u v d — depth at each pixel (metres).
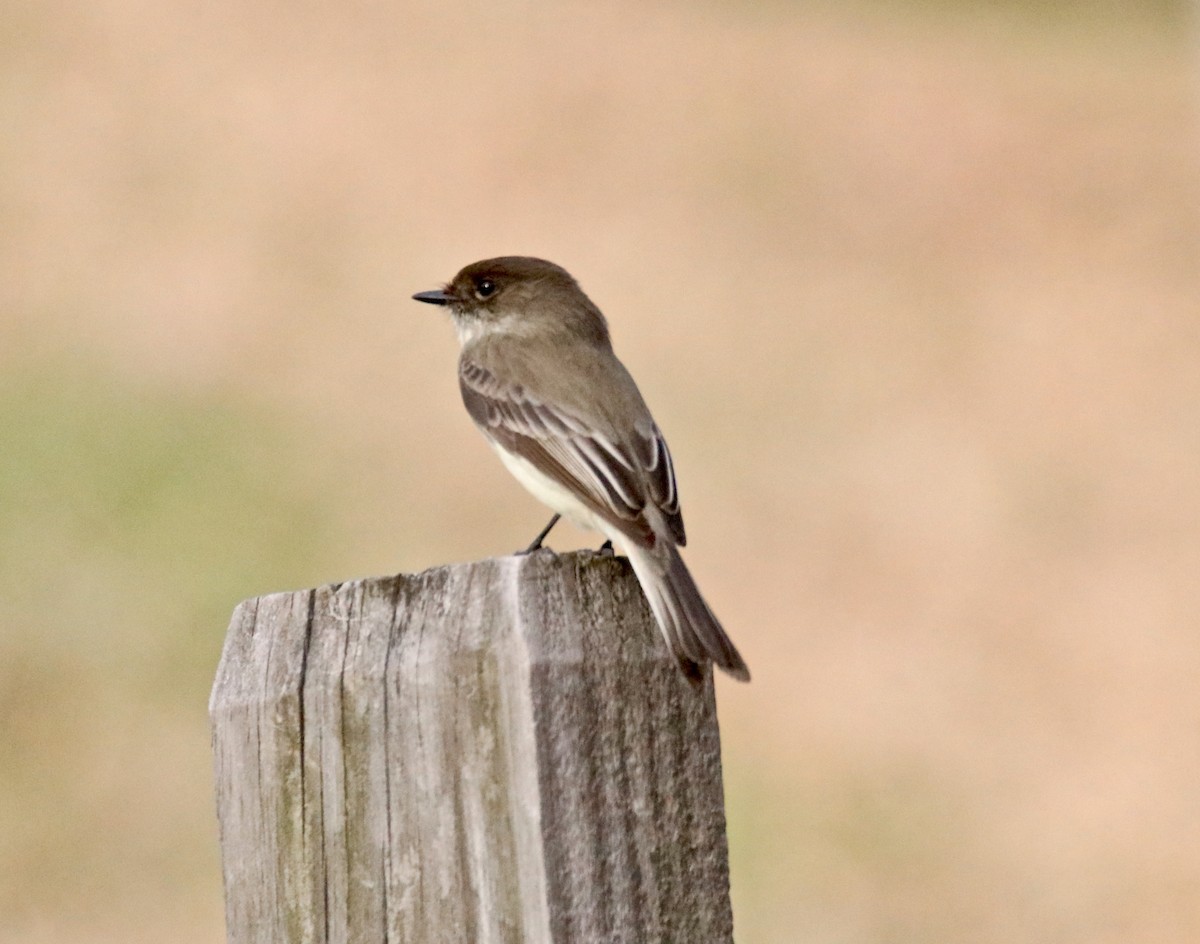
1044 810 12.72
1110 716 14.06
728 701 14.04
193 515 16.27
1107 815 12.62
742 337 22.05
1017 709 14.11
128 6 27.67
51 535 15.60
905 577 16.50
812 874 11.86
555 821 3.64
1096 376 21.45
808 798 12.72
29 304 20.28
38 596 14.62
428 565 16.11
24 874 11.66
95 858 11.76
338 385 19.30
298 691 3.88
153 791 12.38
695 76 29.92
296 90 26.52
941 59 32.59
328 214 23.59
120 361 19.08
